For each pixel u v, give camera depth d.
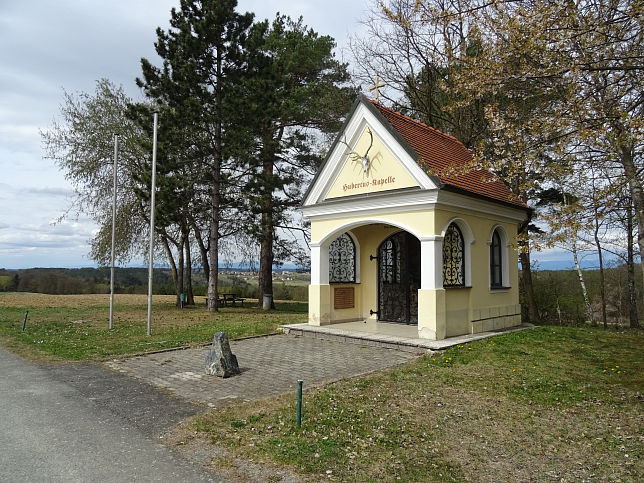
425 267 11.16
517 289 14.77
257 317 19.17
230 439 5.39
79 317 19.00
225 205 21.48
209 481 4.38
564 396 7.09
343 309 14.52
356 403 6.71
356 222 12.77
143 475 4.47
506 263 14.33
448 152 13.91
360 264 15.16
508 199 14.07
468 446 5.30
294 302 33.22
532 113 9.55
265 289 25.69
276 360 9.82
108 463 4.74
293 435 5.49
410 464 4.80
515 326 14.38
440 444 5.34
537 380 7.95
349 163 13.18
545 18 7.66
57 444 5.25
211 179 20.80
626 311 25.47
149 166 21.28
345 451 5.08
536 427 5.87
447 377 8.13
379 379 7.99
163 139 19.44
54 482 4.29
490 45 9.30
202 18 19.89
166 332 14.30
